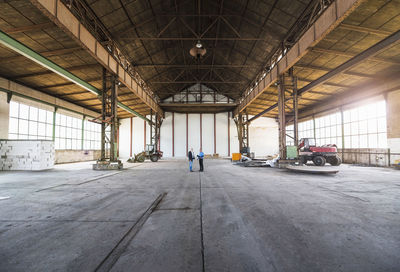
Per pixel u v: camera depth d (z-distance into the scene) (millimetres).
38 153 14891
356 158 20844
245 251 3146
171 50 22359
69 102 25531
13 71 16391
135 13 14812
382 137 18328
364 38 12234
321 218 4605
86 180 10211
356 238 3609
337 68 13375
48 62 12398
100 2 12578
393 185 8594
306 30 12000
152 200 6281
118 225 4246
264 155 37125
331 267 2719
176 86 32375
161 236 3697
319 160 17609
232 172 13453
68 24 9836
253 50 19844
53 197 6684
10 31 10742
